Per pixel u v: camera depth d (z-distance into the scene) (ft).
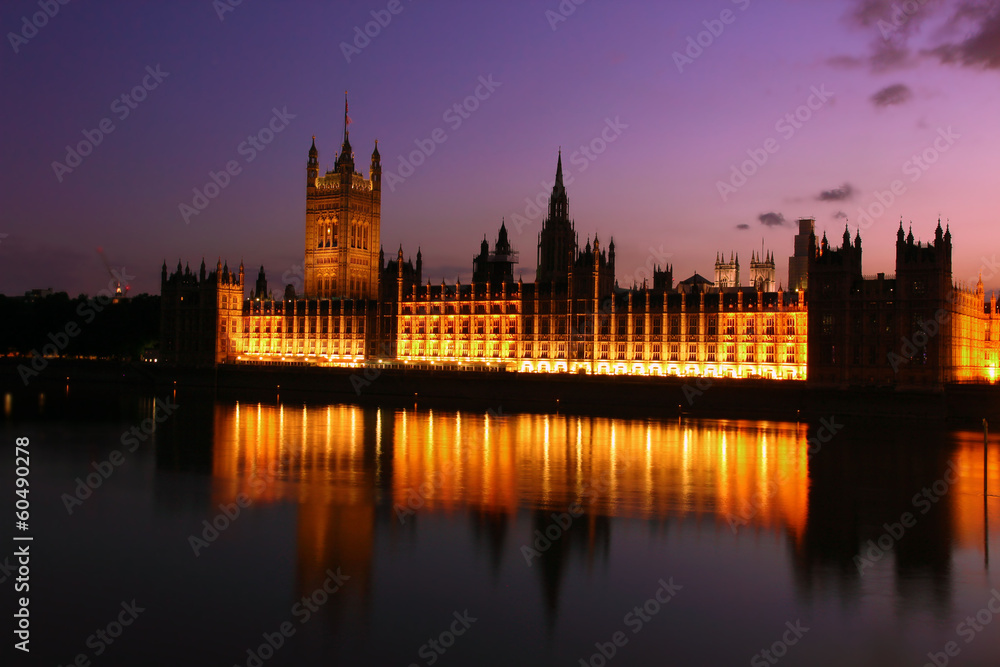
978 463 398.01
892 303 601.21
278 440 479.00
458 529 274.98
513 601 212.23
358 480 355.77
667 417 609.42
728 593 216.95
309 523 282.15
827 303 623.77
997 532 271.90
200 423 565.12
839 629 195.21
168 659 181.16
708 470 380.78
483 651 184.96
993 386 551.18
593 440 481.05
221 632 194.18
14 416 595.88
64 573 231.91
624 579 227.20
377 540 262.47
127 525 279.49
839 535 268.00
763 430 526.98
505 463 400.06
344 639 191.11
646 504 310.86
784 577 228.43
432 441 476.13
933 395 564.30
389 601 212.64
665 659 180.65
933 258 586.45
